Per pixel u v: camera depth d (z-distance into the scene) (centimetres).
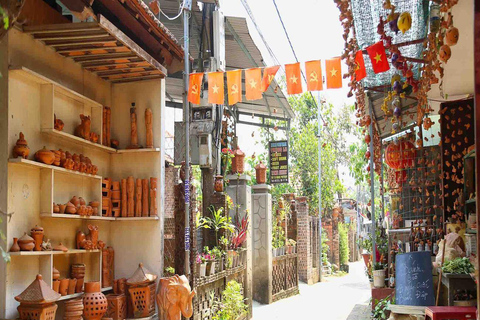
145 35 605
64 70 554
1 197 446
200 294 763
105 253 604
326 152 2331
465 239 688
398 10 532
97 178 592
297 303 1266
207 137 986
